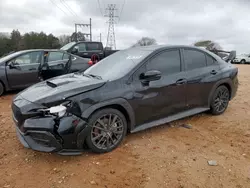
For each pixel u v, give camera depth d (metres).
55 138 2.92
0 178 2.81
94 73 4.02
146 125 3.79
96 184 2.71
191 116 4.93
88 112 3.10
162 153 3.38
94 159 3.22
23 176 2.86
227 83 4.95
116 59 4.24
